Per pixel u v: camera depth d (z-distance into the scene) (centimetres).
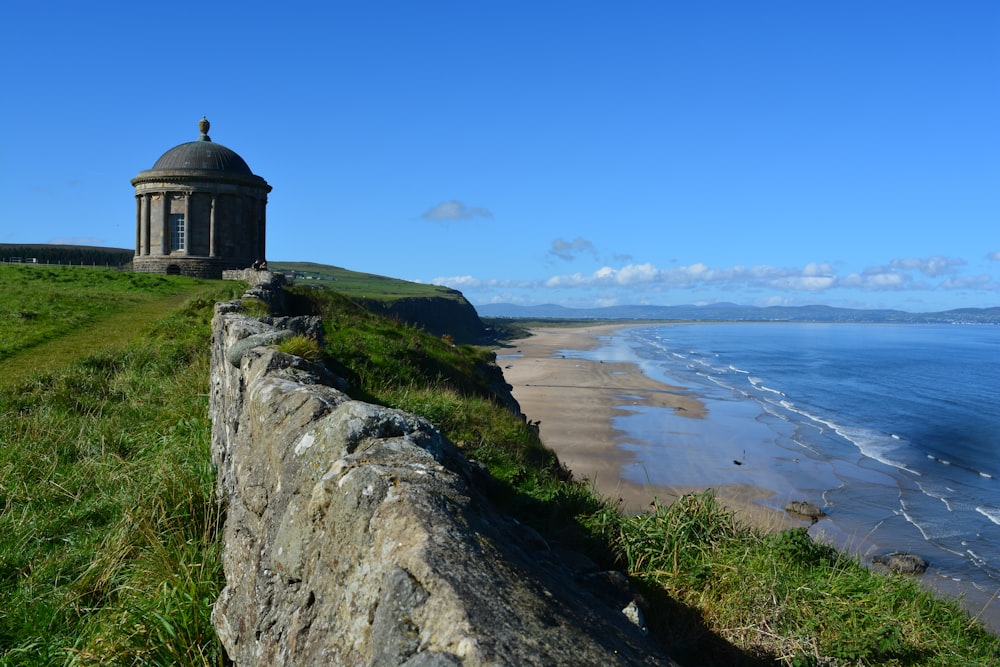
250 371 634
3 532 721
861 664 532
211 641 495
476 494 451
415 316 10344
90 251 9519
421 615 258
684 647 514
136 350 1600
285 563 381
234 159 4997
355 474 349
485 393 1823
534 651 240
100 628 540
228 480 673
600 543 688
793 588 615
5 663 532
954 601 785
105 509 779
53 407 1176
